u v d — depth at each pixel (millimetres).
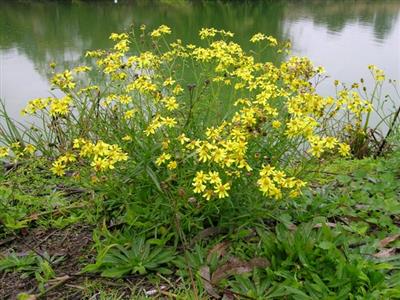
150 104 3168
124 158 2398
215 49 3082
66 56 7891
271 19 13539
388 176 3256
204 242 2566
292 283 2186
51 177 3391
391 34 11328
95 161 2359
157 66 3152
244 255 2453
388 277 2229
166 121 2490
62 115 2984
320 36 10711
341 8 17234
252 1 17766
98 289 2314
